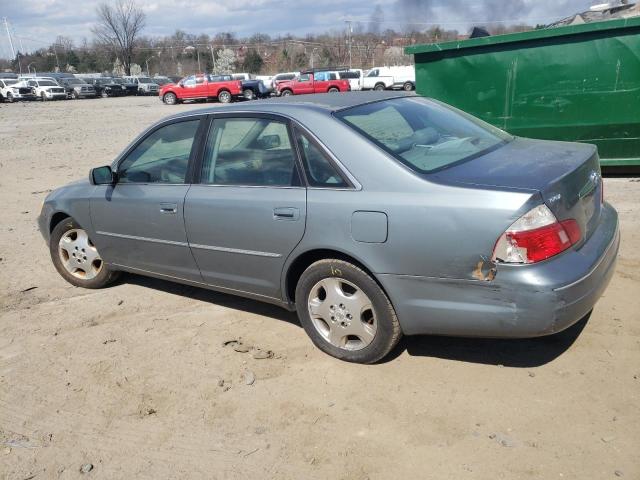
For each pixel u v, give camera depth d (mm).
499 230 2951
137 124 21203
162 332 4340
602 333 3818
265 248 3799
